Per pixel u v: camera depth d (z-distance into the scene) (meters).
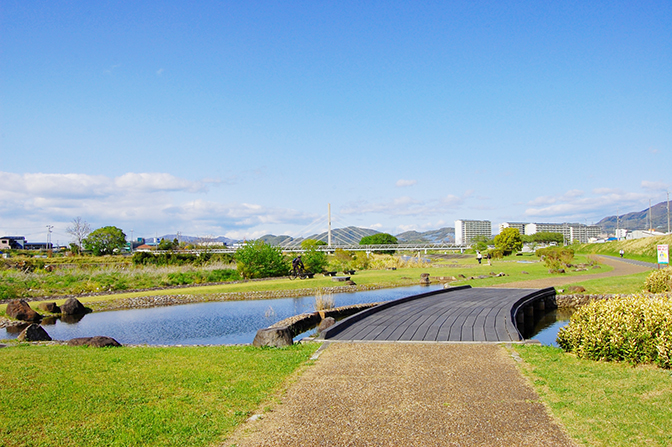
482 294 17.70
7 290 23.89
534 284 22.78
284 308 18.92
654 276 18.53
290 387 5.81
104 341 9.59
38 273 31.36
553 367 6.48
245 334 13.73
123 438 4.31
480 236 140.50
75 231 87.06
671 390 5.26
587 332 7.03
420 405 5.04
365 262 42.88
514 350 7.69
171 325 15.34
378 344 8.44
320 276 32.00
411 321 11.17
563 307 19.27
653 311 6.75
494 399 5.18
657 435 4.08
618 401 4.96
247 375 6.39
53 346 9.45
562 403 4.95
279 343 8.51
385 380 6.03
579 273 30.94
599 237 196.12
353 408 5.00
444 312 12.78
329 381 6.04
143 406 5.19
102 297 22.55
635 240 72.56
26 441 4.30
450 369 6.53
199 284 28.31
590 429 4.27
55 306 19.41
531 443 4.04
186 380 6.18
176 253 46.19
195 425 4.60
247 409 5.05
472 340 8.66
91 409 5.10
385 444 4.09
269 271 32.72
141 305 20.91
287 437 4.29
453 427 4.41
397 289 25.64
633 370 6.18
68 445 4.20
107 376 6.47
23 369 6.96
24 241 123.62
